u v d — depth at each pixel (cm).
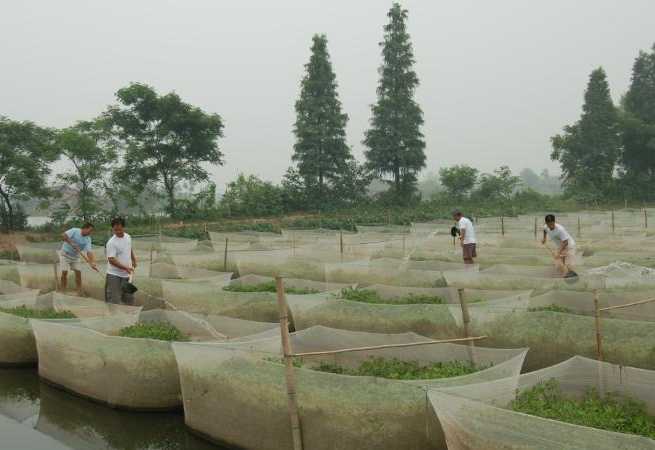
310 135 3988
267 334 709
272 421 558
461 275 1128
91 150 2764
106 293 1006
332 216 3747
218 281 1162
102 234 2623
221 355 593
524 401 525
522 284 1066
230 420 590
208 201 3556
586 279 986
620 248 1566
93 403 713
